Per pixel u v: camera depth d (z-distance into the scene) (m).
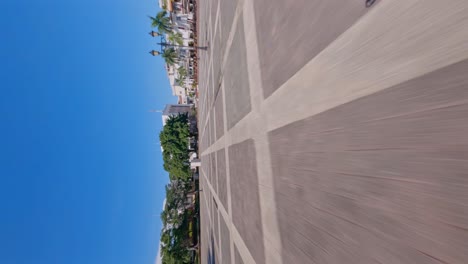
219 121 12.12
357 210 2.63
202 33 20.88
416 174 2.00
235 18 7.94
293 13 4.10
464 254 1.63
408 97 2.08
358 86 2.64
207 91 18.27
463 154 1.67
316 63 3.43
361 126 2.59
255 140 6.15
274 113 4.96
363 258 2.52
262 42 5.59
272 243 4.97
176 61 40.81
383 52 2.33
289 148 4.30
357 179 2.64
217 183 13.27
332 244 3.04
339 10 2.92
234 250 8.55
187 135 37.56
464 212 1.64
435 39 1.87
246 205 6.93
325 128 3.23
